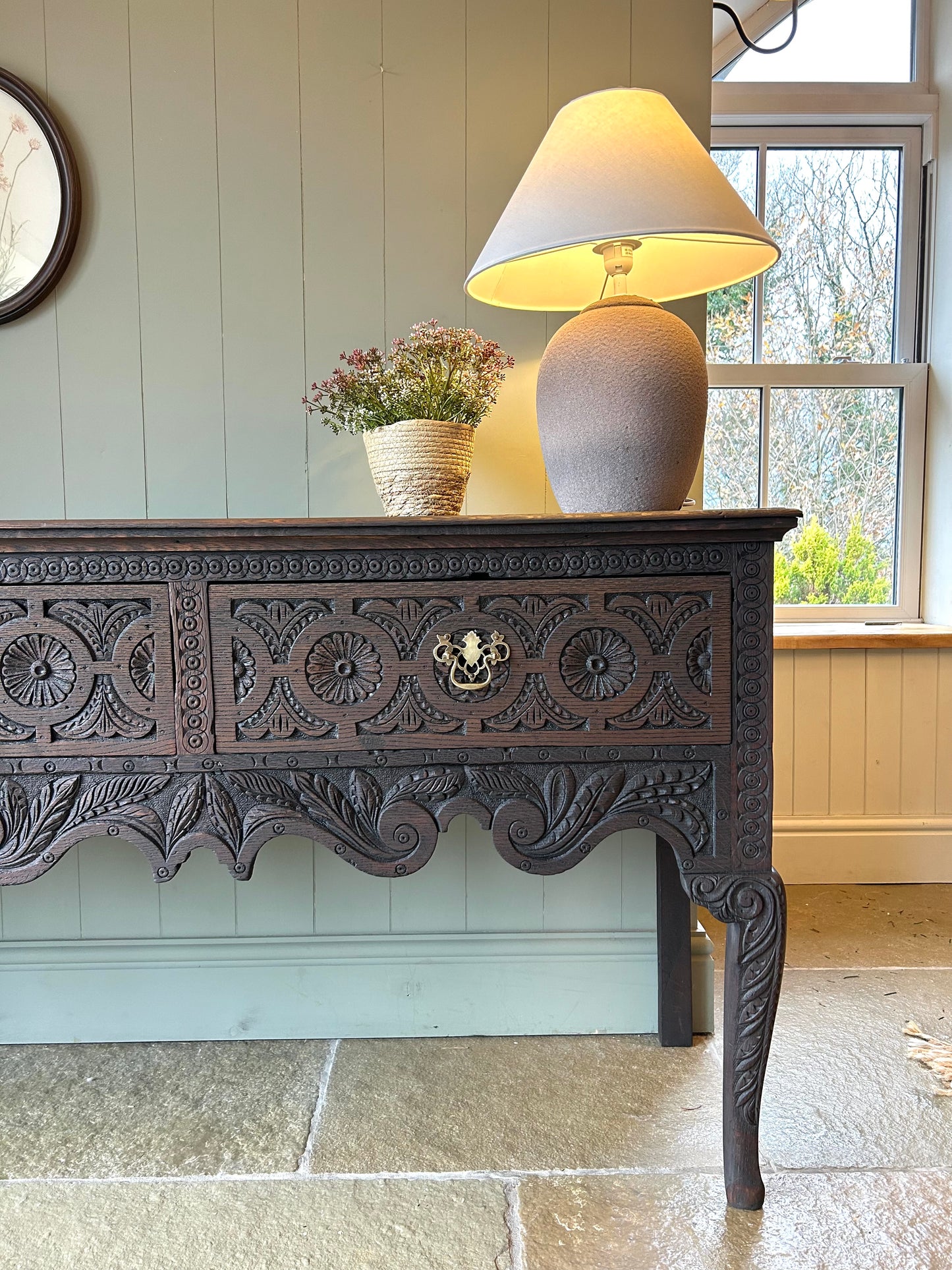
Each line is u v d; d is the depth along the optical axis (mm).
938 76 2248
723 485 2344
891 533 2383
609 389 1023
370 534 940
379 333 1451
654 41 1421
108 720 962
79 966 1439
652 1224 982
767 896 972
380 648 962
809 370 2312
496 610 960
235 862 976
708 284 1273
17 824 969
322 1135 1162
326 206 1432
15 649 955
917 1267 914
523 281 1279
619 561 955
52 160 1387
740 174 2311
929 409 2322
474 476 1478
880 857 2211
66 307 1426
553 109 1432
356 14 1408
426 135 1431
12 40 1391
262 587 956
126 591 952
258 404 1450
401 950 1456
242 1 1399
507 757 971
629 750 967
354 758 971
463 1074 1325
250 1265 926
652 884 1477
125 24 1394
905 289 2330
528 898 1478
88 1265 931
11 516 1445
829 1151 1112
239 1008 1452
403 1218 997
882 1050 1367
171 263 1428
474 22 1417
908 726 2199
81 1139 1160
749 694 960
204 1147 1139
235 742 967
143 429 1445
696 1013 1460
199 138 1414
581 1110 1218
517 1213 1003
